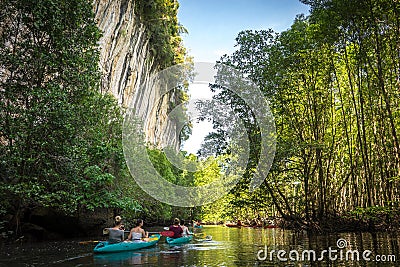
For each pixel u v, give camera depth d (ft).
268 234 54.08
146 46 108.58
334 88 52.95
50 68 37.19
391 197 48.70
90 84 39.42
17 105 33.96
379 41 41.55
